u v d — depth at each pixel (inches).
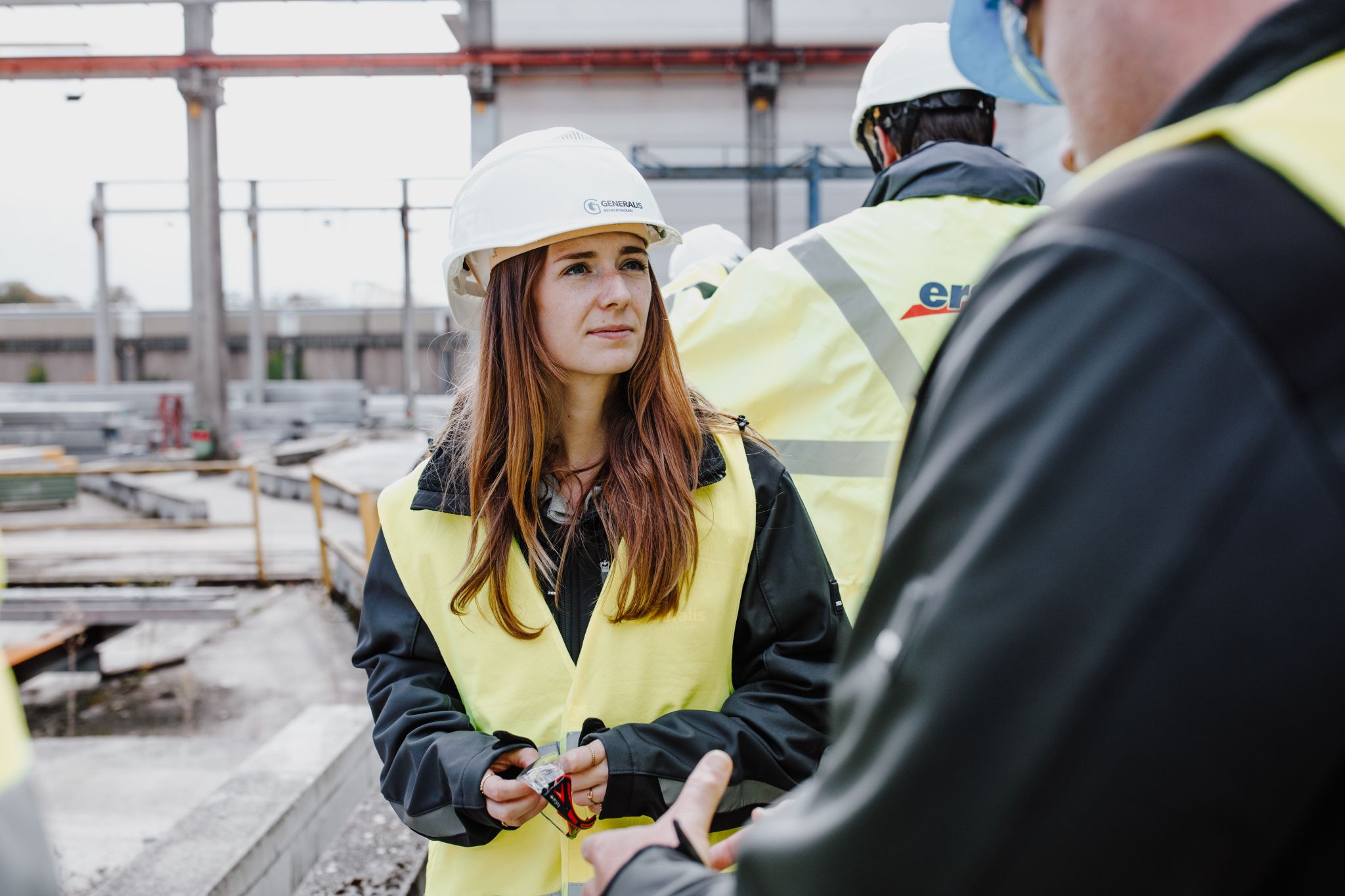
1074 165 24.4
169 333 1473.9
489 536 50.6
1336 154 15.9
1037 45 24.7
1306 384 14.9
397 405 1003.9
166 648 227.1
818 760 48.9
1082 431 16.2
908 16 502.6
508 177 51.1
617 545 51.1
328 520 402.6
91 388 975.6
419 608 52.9
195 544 348.8
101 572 297.0
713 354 66.6
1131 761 15.2
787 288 65.1
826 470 64.5
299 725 129.9
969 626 16.9
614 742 45.6
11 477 439.8
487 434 51.9
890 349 63.7
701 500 52.0
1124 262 16.7
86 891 114.1
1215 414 15.3
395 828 102.0
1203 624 14.8
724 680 52.5
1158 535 15.2
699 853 28.0
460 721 50.2
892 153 71.7
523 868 49.1
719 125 516.1
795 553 52.1
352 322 1450.5
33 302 2190.0
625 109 514.3
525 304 51.1
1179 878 15.5
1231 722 14.8
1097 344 16.6
